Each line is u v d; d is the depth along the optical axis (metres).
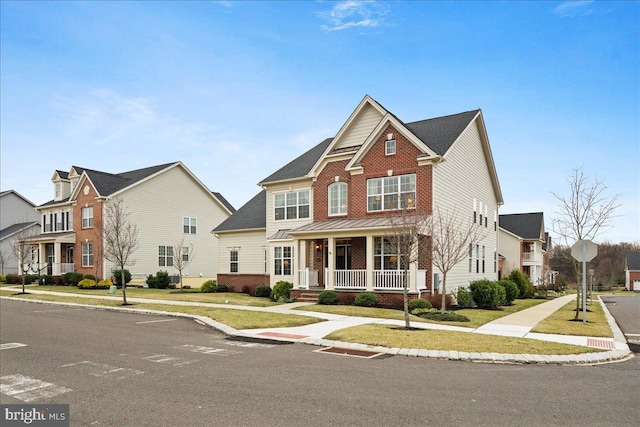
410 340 11.64
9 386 7.70
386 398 7.02
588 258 16.91
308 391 7.38
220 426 5.82
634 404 6.89
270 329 13.93
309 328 13.97
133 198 37.62
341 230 21.66
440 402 6.84
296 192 27.77
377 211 23.22
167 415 6.23
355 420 6.05
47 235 41.16
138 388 7.55
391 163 22.97
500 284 25.03
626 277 68.31
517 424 5.98
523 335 13.12
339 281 22.56
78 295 26.55
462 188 25.44
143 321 15.98
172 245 40.59
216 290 30.31
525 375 8.65
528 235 49.28
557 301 30.67
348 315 17.05
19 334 13.13
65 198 41.16
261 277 29.25
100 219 36.03
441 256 17.38
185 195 42.19
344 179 25.02
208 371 8.72
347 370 8.86
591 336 13.35
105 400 6.91
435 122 27.30
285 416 6.19
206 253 43.75
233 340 12.30
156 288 33.81
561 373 8.89
